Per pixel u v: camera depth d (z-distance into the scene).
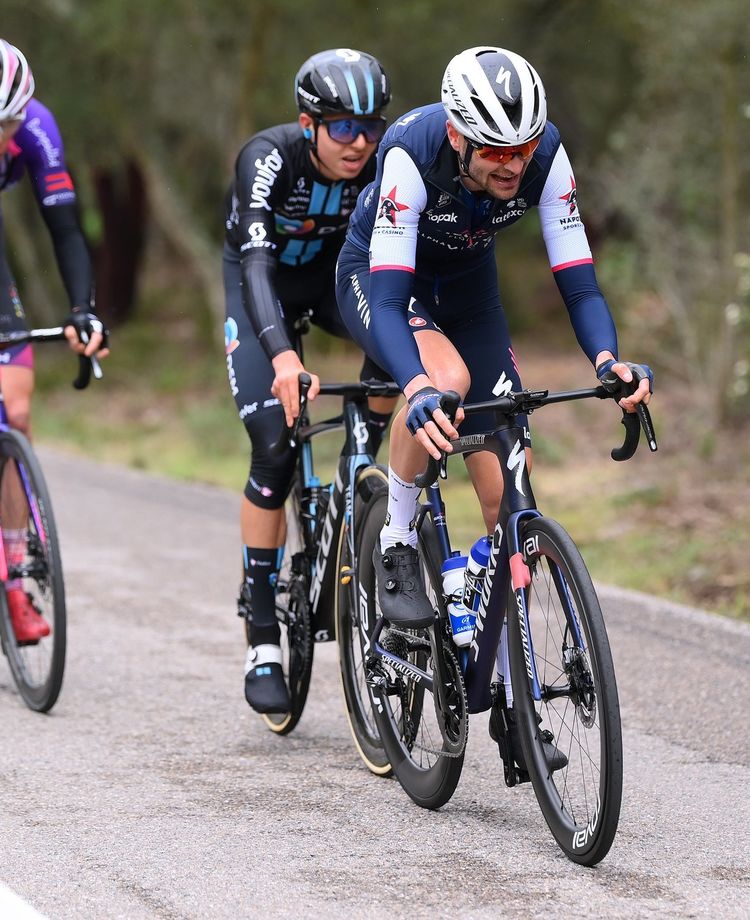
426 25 51.38
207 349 71.25
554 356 66.81
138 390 61.75
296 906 10.31
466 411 11.05
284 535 15.23
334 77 13.85
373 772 13.88
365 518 13.45
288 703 14.73
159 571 25.08
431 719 13.48
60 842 11.75
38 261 76.25
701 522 28.50
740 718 15.65
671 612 21.06
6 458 16.89
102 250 81.00
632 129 42.38
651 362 47.38
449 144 11.62
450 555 12.42
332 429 14.45
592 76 68.25
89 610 21.80
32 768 13.91
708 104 39.56
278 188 14.53
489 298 13.13
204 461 42.91
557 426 44.22
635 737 15.04
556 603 11.14
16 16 53.88
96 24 49.53
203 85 55.88
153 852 11.51
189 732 15.35
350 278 13.14
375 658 13.20
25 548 16.58
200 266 63.56
